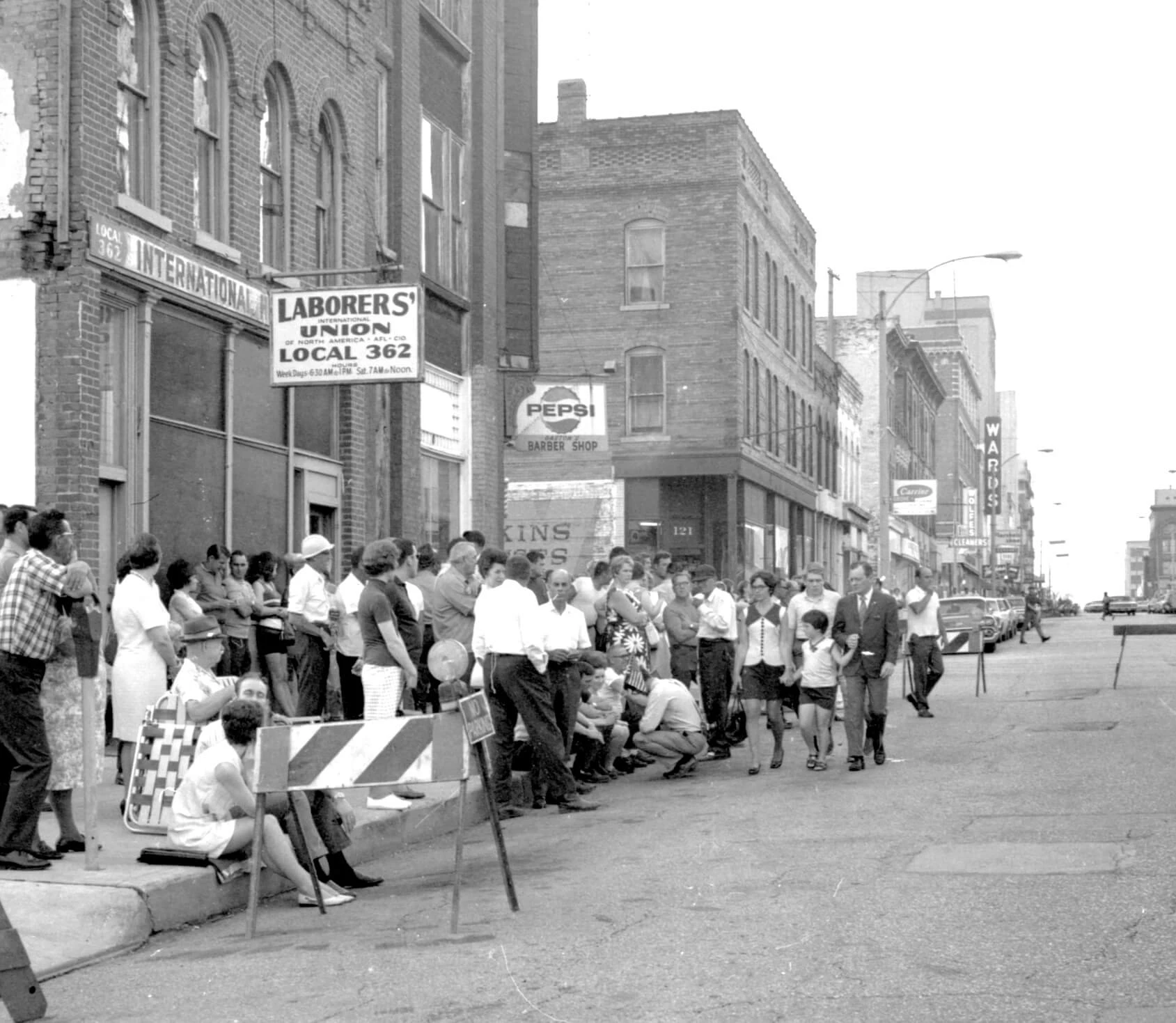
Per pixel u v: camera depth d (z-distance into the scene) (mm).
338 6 20141
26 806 9117
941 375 102562
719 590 17203
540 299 41531
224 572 14945
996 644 50219
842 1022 6133
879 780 14281
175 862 9195
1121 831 10641
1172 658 36781
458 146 25766
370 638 12023
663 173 41000
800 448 49969
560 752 13023
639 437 40906
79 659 9070
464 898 9141
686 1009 6402
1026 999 6402
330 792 9641
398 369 17172
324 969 7441
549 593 13555
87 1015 6832
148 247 15062
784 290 47656
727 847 10633
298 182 19031
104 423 14805
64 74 13984
